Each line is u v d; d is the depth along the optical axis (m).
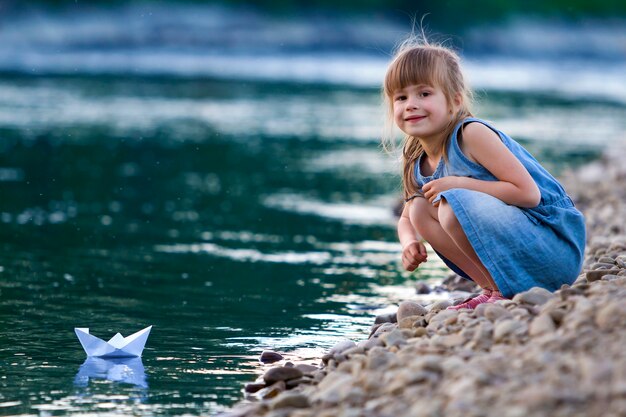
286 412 5.48
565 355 5.21
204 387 6.50
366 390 5.48
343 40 87.00
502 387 4.92
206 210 15.41
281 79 54.16
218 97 41.19
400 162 8.05
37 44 72.44
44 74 50.88
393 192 17.86
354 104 39.91
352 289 9.89
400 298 9.47
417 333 6.73
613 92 54.03
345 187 18.42
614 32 111.50
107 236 12.81
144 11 79.88
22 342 7.60
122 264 10.98
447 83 7.35
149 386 6.51
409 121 7.39
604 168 20.16
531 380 4.95
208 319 8.51
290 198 16.91
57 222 13.83
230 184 18.53
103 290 9.61
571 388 4.73
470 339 6.09
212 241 12.68
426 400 5.02
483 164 7.20
